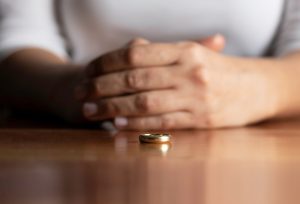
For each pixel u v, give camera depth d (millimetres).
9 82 903
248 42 985
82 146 512
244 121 750
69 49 1019
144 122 696
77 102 746
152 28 967
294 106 807
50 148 497
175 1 954
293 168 420
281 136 632
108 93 703
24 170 391
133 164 421
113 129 689
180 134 653
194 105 711
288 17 986
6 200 284
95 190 311
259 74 778
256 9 964
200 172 397
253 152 500
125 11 961
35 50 935
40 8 1004
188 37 971
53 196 293
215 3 953
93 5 967
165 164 424
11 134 604
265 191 330
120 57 706
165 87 705
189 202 285
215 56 746
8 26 987
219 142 569
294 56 862
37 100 850
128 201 281
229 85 735
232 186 345
